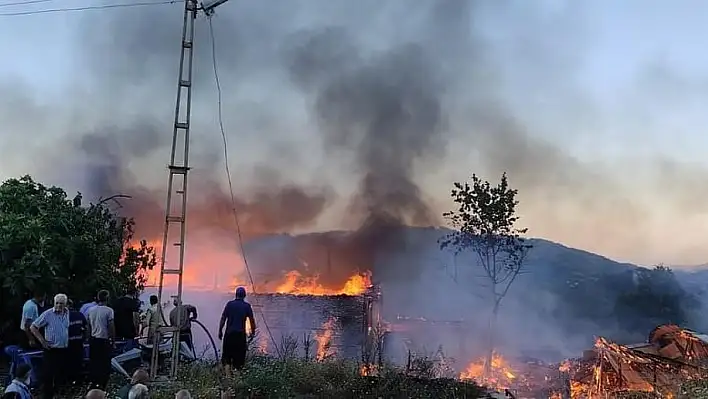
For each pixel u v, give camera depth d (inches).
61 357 410.3
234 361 503.5
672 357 855.1
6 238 563.5
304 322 1056.8
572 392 846.5
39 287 546.6
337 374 529.0
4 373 498.0
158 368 505.7
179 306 481.4
